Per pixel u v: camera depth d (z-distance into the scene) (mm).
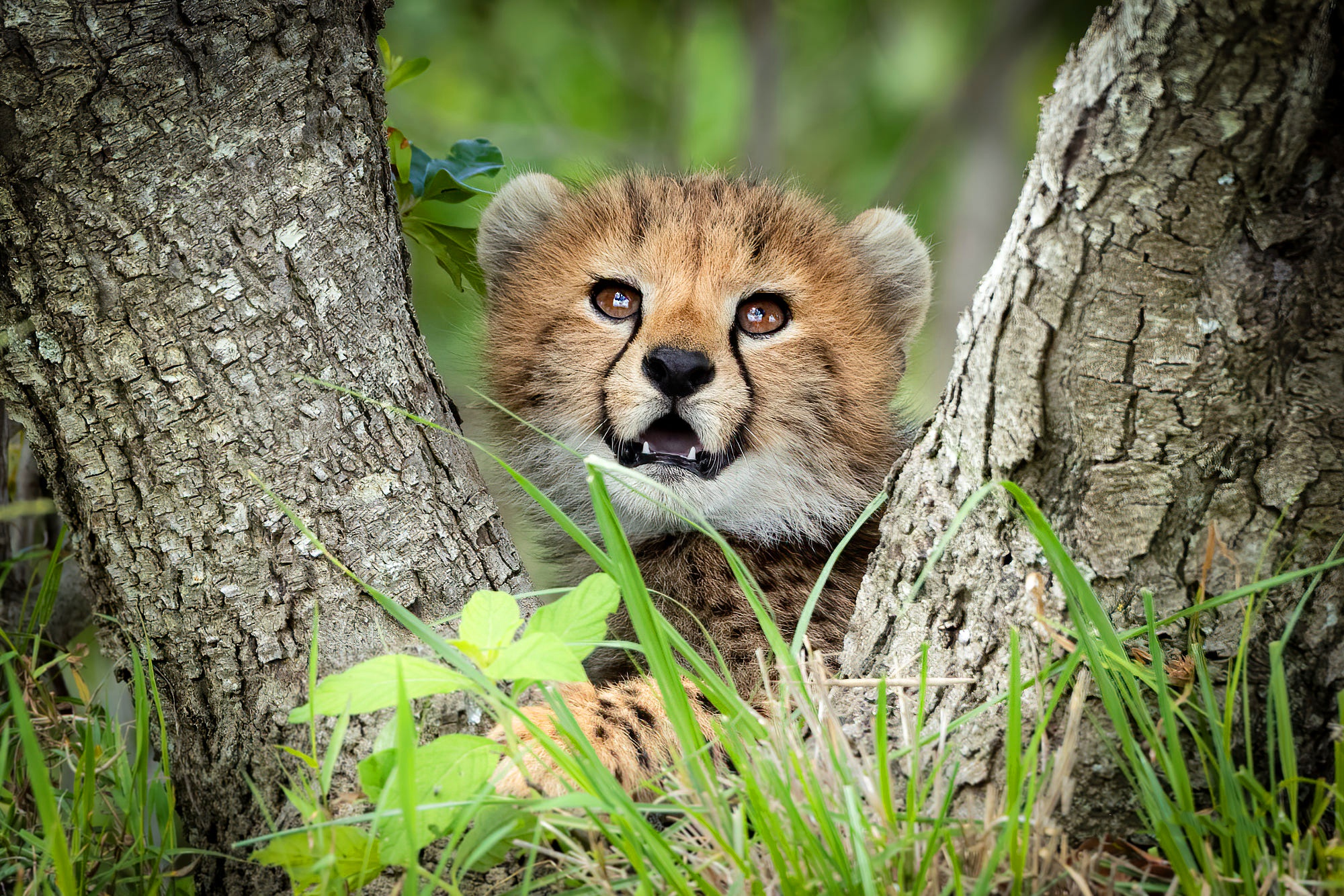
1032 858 4898
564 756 5004
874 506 6102
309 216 6047
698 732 5129
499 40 19781
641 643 5270
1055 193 5145
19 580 8195
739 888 4812
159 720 5750
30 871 5633
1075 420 5398
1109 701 4918
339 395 6090
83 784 5891
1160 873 5234
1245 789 5293
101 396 5887
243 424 5922
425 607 6152
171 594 5988
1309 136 4824
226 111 5852
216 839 6000
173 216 5801
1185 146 4883
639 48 20500
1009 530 5684
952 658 5859
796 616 7922
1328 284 5074
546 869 5594
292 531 5965
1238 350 5133
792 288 8453
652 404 8125
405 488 6211
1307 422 5230
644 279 8352
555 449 8914
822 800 4816
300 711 4980
